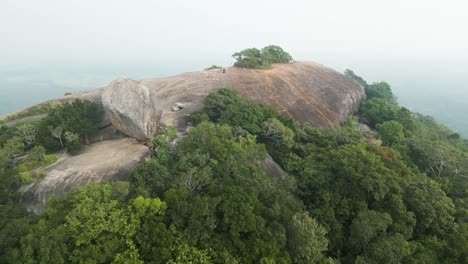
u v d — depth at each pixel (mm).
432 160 29453
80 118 27609
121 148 25078
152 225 15094
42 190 20172
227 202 16281
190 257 14406
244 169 19859
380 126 38188
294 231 16406
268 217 16984
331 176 21812
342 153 23328
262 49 54094
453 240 19406
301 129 31141
